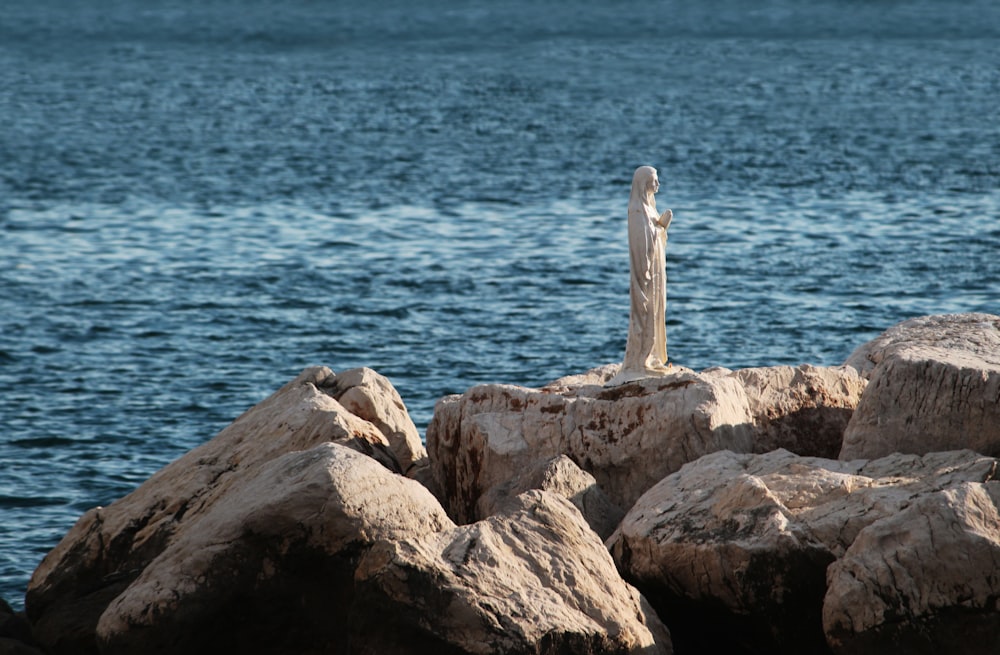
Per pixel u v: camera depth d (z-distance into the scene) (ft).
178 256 383.04
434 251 389.60
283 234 419.13
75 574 145.69
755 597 125.80
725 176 531.50
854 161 567.59
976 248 384.06
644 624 126.21
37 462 218.38
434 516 129.08
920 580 118.83
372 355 284.82
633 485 150.10
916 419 143.54
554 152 609.01
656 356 159.43
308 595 128.16
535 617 119.65
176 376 269.44
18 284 344.28
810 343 287.89
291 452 140.77
